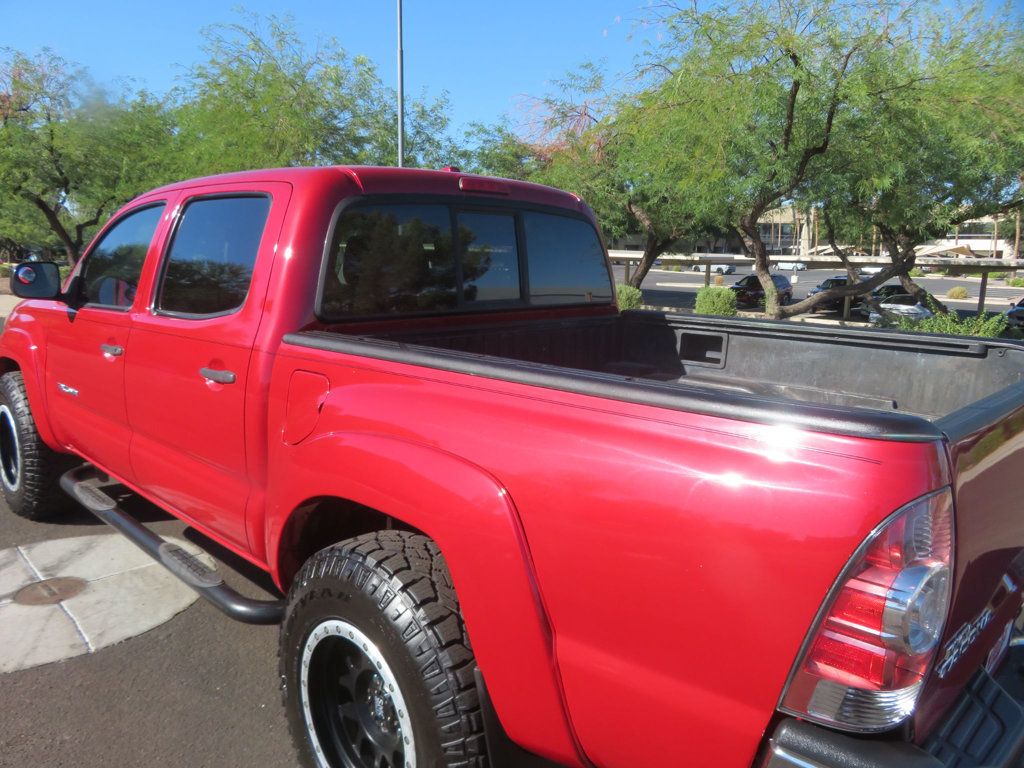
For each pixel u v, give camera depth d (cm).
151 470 326
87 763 263
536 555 176
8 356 436
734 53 1109
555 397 179
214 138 1755
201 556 420
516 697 183
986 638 186
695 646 155
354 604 205
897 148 1154
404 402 209
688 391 161
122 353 329
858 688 141
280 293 258
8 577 396
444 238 314
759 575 146
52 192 2266
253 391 257
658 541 158
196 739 278
